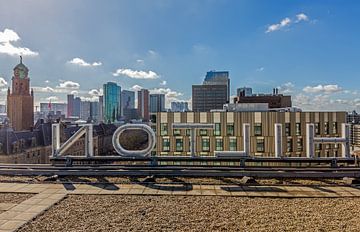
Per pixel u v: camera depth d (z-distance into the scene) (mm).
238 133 37719
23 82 75000
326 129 40812
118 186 8945
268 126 37938
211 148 37688
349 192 8273
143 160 11672
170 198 7738
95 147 74625
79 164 11953
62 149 11609
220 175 10023
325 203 7320
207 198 7730
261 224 5957
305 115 39500
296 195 7977
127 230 5652
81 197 7836
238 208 6930
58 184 9188
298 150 38625
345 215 6457
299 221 6113
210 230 5668
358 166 11195
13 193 8188
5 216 6375
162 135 38156
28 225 5883
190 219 6227
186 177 10008
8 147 51438
